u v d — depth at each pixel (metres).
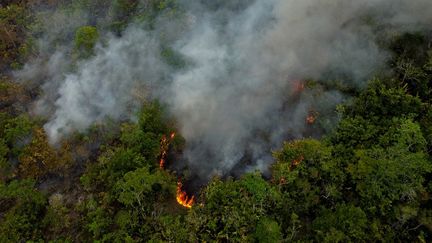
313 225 27.23
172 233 28.27
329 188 28.70
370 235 26.62
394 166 27.58
